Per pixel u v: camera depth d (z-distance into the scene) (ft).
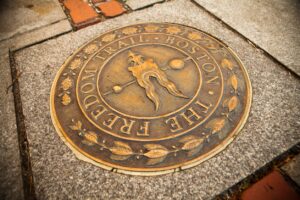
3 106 4.94
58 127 4.57
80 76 5.26
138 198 3.78
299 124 4.40
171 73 5.13
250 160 4.04
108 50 5.70
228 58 5.41
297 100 4.72
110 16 6.68
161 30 6.14
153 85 4.96
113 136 4.35
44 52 5.90
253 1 6.84
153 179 3.93
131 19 6.57
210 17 6.49
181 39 5.86
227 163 4.02
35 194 3.89
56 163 4.17
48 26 6.51
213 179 3.89
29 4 7.23
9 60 5.76
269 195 3.70
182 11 6.72
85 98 4.88
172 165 4.02
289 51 5.49
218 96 4.76
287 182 3.81
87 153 4.22
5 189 3.91
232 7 6.68
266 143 4.21
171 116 4.52
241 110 4.59
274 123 4.43
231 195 3.75
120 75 5.18
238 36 5.93
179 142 4.23
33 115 4.81
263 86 4.95
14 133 4.54
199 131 4.34
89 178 3.99
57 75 5.37
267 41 5.74
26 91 5.19
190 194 3.77
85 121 4.57
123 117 4.56
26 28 6.49
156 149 4.17
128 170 4.01
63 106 4.83
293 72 5.10
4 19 6.78
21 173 4.07
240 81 5.00
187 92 4.83
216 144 4.20
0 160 4.22
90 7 7.02
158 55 5.49
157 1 7.04
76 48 5.93
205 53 5.51
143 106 4.67
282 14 6.39
